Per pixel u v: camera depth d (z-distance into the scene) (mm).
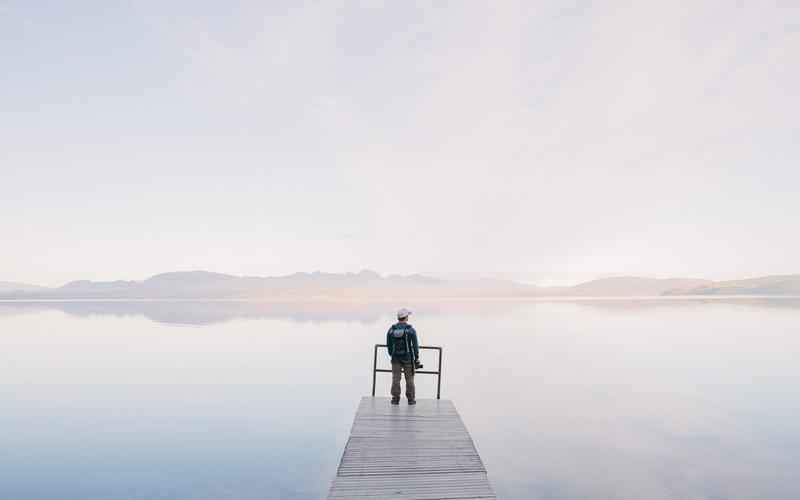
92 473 13000
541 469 12758
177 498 11172
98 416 19156
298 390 24250
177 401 21688
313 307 162375
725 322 73375
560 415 19109
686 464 13000
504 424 17781
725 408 19766
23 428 17422
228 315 104188
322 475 12883
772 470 12406
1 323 78750
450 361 35938
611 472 12453
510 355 39125
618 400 21562
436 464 7289
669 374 28594
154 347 43219
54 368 31047
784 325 66312
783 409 19500
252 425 18031
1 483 12078
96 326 70812
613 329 64625
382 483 6680
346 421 18719
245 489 11922
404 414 9727
